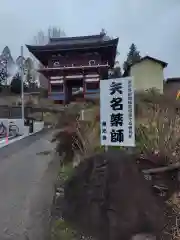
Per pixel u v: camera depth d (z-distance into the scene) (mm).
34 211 6168
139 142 5777
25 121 28656
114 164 5445
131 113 5418
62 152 9156
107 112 5684
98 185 5352
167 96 6219
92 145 7066
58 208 6012
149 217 4500
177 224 4418
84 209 5277
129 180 5039
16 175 9422
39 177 8875
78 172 6301
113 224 4652
